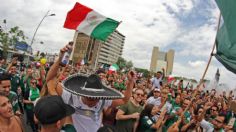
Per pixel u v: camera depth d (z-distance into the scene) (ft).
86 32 19.66
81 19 19.36
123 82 46.29
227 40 14.17
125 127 20.17
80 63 56.29
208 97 42.01
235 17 13.75
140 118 20.15
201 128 24.50
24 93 33.68
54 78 12.78
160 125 20.68
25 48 151.64
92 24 19.65
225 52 14.21
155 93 27.09
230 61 13.94
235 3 13.76
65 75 28.66
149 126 19.80
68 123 10.58
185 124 23.68
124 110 20.33
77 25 19.39
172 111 24.27
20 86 34.47
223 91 47.55
